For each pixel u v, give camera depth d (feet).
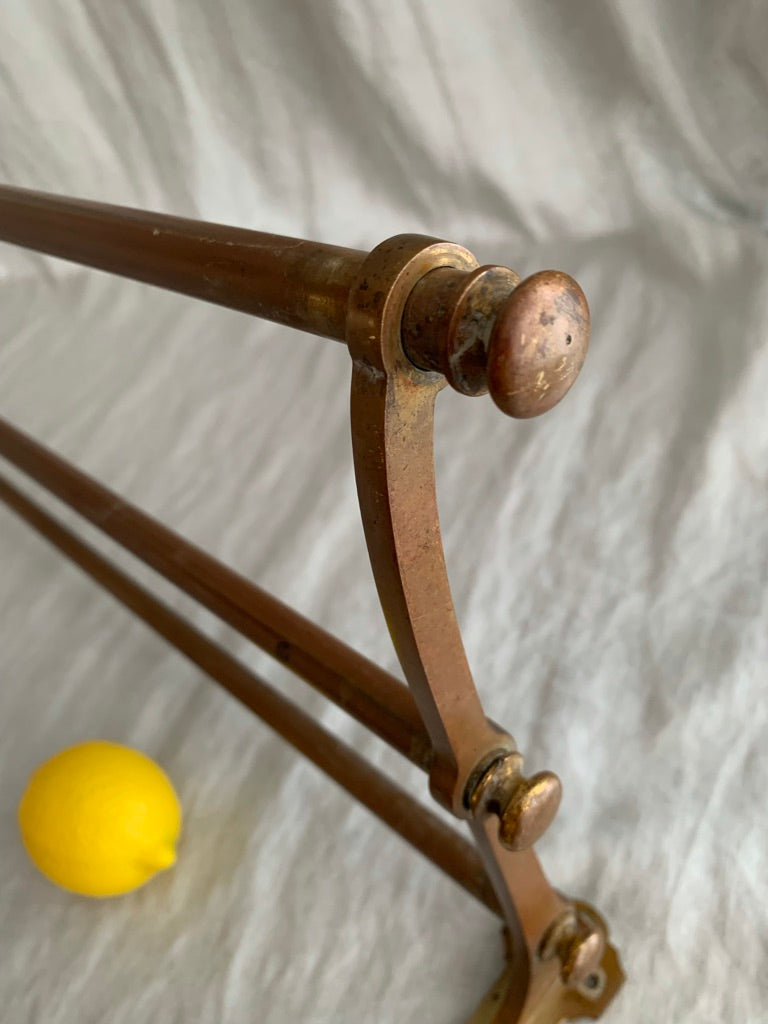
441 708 0.80
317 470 2.06
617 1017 1.14
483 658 1.59
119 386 2.51
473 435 2.05
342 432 2.15
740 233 2.20
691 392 1.96
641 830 1.30
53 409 2.48
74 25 2.45
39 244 0.82
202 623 1.73
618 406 1.99
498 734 0.87
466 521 1.85
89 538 1.98
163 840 1.23
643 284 2.29
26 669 1.74
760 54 2.03
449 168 2.49
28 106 2.62
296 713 1.30
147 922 1.32
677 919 1.21
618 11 2.09
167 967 1.27
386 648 1.64
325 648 1.00
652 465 1.85
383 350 0.57
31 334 2.84
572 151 2.38
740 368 1.90
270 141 2.58
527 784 0.87
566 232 2.51
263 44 2.38
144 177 2.74
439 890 1.30
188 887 1.36
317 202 2.69
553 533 1.77
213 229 0.66
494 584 1.71
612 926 1.22
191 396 2.41
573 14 2.17
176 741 1.55
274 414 2.27
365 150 2.56
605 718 1.45
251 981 1.25
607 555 1.70
